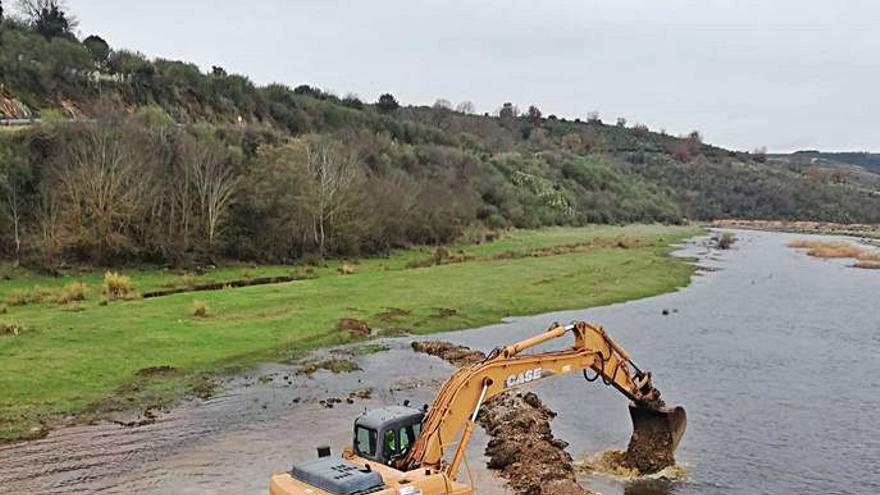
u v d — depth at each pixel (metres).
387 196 78.75
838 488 20.11
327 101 128.88
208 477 20.81
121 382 30.03
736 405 27.75
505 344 38.88
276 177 68.31
